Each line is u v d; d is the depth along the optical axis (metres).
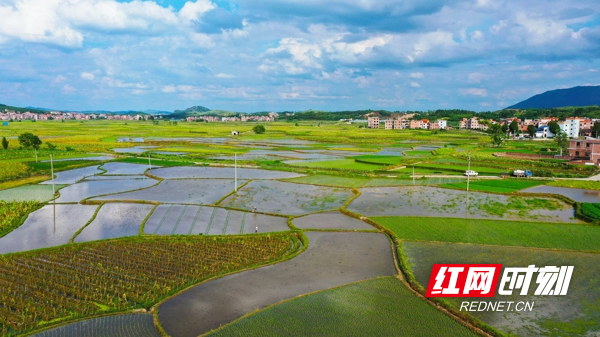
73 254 49.69
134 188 88.88
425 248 50.94
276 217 66.44
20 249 51.94
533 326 33.47
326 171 111.81
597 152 126.56
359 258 48.53
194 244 53.00
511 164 124.81
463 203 74.69
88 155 149.50
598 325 33.56
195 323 34.41
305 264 46.72
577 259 47.09
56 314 36.16
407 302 37.72
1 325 34.41
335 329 33.25
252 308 36.84
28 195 81.75
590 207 67.88
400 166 122.06
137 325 34.25
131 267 45.94
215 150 171.38
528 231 57.22
